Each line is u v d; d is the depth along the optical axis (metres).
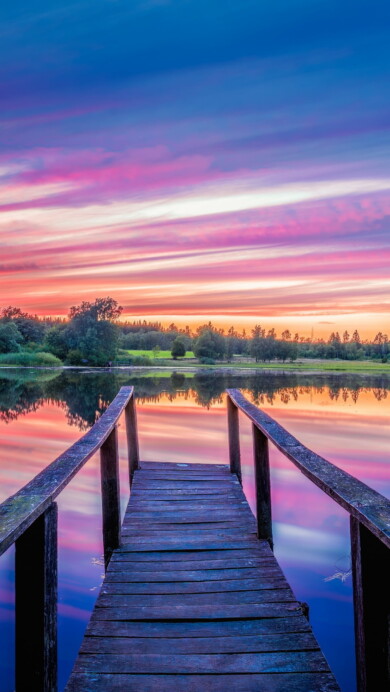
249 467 8.60
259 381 28.36
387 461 8.72
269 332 52.69
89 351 49.34
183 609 2.84
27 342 59.91
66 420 14.49
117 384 26.50
